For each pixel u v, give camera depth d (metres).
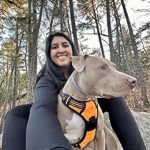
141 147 0.74
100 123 0.65
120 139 0.77
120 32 4.80
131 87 0.56
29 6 3.56
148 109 3.37
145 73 5.57
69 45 0.83
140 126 1.31
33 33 3.51
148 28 3.45
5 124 0.72
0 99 6.45
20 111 0.76
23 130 0.69
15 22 3.55
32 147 0.50
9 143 0.66
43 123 0.53
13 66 4.86
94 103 0.65
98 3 4.45
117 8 4.54
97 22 4.55
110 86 0.58
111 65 0.63
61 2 3.66
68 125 0.62
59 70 0.77
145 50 6.17
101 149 0.65
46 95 0.64
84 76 0.62
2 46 4.35
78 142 0.62
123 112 0.77
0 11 3.49
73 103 0.62
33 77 3.21
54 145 0.47
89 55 0.64
